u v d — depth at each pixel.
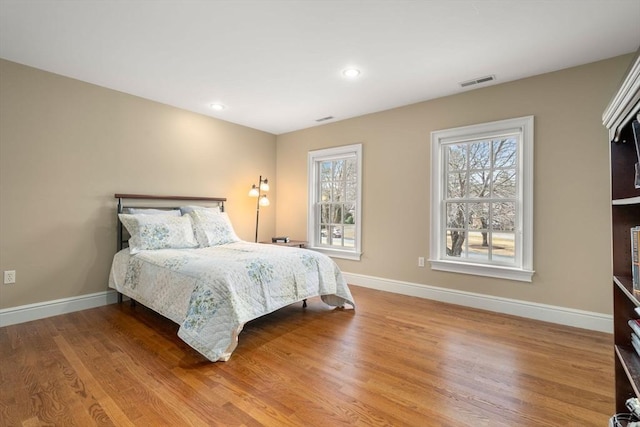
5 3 1.85
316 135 4.52
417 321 2.75
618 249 1.40
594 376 1.84
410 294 3.58
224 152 4.25
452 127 3.29
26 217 2.68
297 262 2.77
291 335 2.44
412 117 3.58
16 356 2.05
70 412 1.49
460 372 1.89
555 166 2.71
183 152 3.79
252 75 2.86
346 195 4.29
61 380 1.77
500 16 1.98
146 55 2.50
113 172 3.20
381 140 3.84
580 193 2.61
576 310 2.63
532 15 1.96
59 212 2.86
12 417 1.46
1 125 2.55
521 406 1.57
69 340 2.30
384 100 3.47
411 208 3.58
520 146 2.92
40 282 2.76
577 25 2.06
